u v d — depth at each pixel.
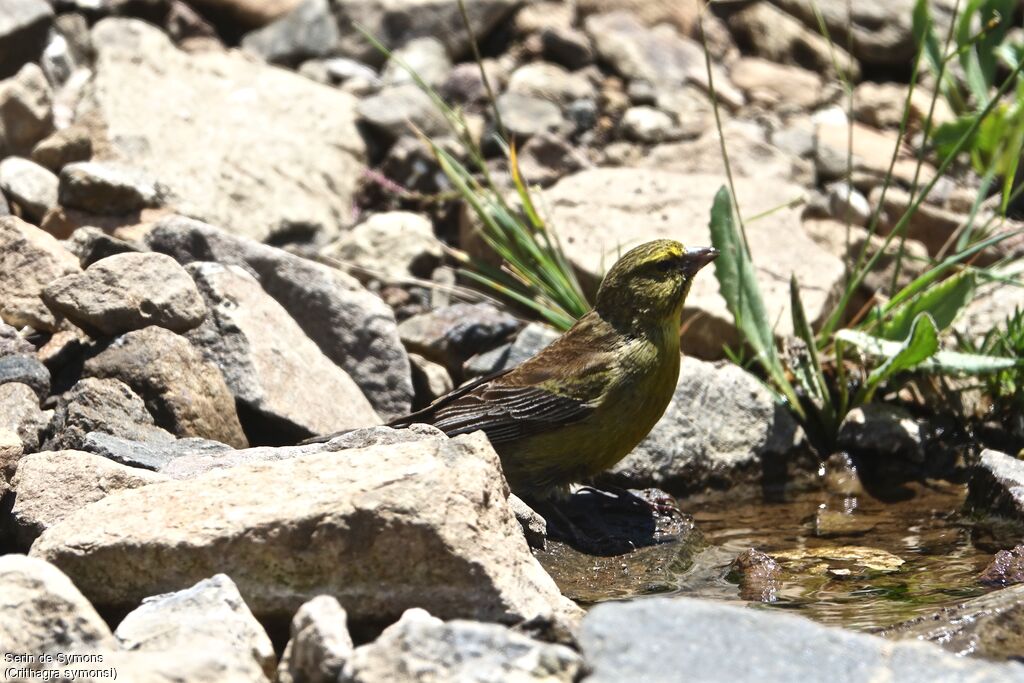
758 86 17.25
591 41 17.22
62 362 10.75
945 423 12.56
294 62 16.53
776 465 12.17
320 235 14.12
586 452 10.71
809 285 13.62
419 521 7.53
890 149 16.52
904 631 8.01
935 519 11.12
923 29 15.50
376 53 16.72
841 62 17.92
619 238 14.05
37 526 8.45
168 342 10.52
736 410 12.16
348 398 11.43
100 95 14.35
